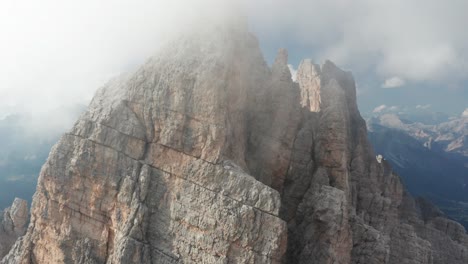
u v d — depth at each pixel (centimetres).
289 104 4484
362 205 5403
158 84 3697
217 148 3472
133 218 3531
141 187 3594
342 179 4497
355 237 4553
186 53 3750
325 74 6550
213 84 3556
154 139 3691
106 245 3722
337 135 4550
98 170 3744
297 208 4275
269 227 3241
